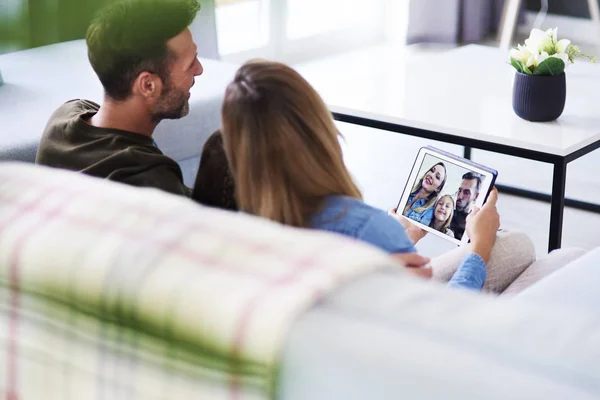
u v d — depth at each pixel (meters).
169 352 0.90
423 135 2.88
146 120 1.83
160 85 1.79
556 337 0.78
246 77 1.31
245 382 0.85
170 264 0.92
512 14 5.45
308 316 0.82
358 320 0.81
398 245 1.40
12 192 1.09
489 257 1.87
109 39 1.74
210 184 1.55
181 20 1.77
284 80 1.30
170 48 1.77
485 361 0.76
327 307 0.83
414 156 4.00
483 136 2.77
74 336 0.98
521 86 2.86
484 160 3.94
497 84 3.30
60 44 3.33
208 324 0.86
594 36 5.73
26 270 1.00
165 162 1.74
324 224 1.33
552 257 1.95
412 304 0.84
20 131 2.58
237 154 1.32
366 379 0.78
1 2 2.98
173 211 1.00
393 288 0.86
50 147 1.80
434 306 0.84
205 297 0.87
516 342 0.78
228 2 5.15
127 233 0.98
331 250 0.90
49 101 2.85
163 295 0.89
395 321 0.81
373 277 0.88
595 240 3.21
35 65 3.20
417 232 2.21
